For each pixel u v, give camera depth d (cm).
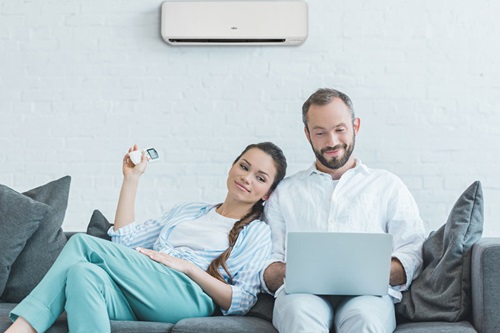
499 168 390
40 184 402
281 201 282
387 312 231
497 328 221
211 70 401
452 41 396
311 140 284
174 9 392
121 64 404
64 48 406
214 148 398
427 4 398
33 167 402
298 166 394
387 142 393
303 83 398
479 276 226
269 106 398
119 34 405
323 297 245
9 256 279
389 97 395
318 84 397
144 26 405
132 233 287
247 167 284
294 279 234
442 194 390
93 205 399
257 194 283
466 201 249
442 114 394
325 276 233
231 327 227
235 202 285
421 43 396
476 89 394
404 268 253
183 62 403
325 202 277
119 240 285
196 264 266
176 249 275
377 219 273
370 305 228
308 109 283
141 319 247
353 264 230
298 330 219
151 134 401
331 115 277
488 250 225
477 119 393
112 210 399
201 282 251
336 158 277
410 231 269
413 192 391
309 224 275
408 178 392
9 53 407
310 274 233
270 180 285
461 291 236
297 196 281
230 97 400
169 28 392
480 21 396
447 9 397
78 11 407
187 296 247
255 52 400
